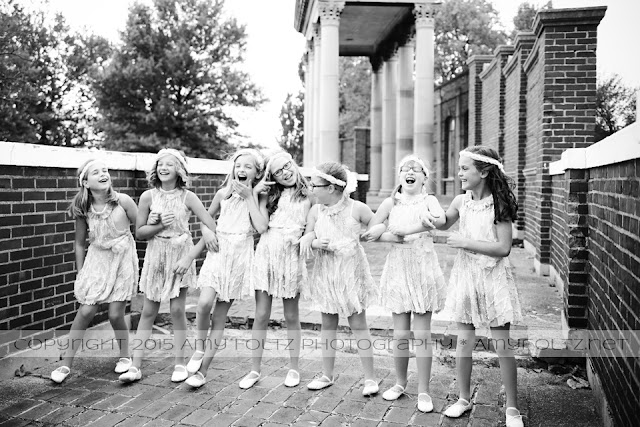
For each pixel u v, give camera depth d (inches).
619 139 109.6
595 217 148.5
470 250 128.0
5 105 973.8
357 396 141.9
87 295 152.6
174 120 1229.1
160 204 157.6
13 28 969.5
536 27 303.7
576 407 137.1
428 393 136.2
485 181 130.9
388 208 143.8
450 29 1493.6
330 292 143.3
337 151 596.1
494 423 126.0
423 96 596.7
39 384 148.9
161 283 156.6
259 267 150.6
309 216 149.5
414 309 135.2
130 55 1245.1
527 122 410.9
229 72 1295.5
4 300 149.5
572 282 163.2
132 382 150.8
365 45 867.4
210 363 161.5
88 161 152.6
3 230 148.2
